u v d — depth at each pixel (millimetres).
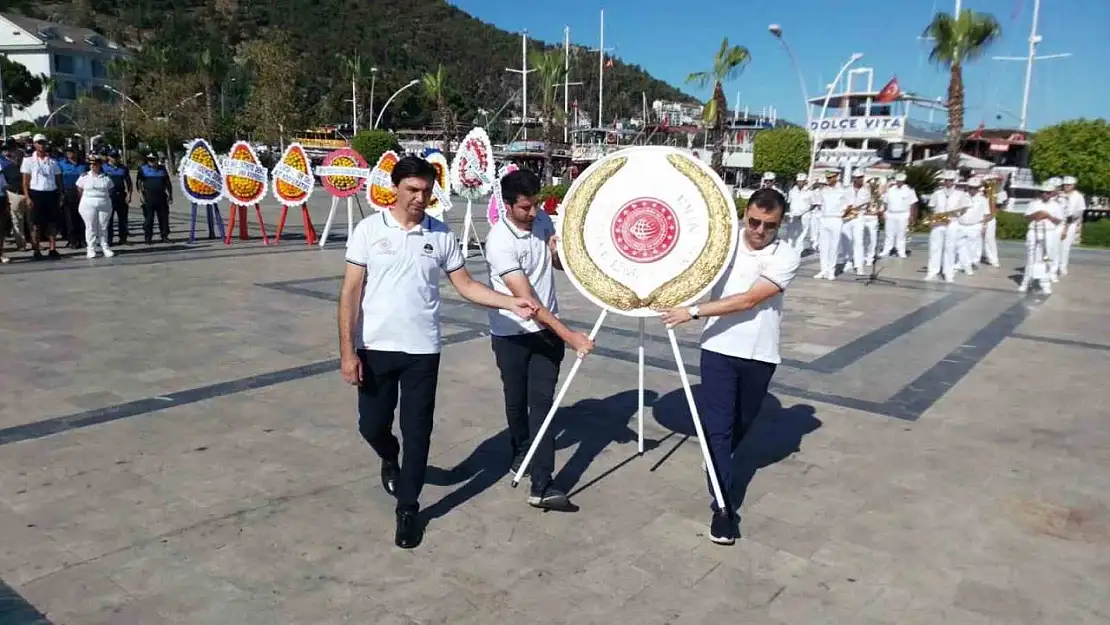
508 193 3955
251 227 18812
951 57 25531
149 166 14945
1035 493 4414
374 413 3770
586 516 4027
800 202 17578
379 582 3330
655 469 4691
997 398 6281
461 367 6840
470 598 3221
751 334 3877
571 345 3949
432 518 3961
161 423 5188
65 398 5621
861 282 13227
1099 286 13094
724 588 3354
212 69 54906
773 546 3742
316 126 61219
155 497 4070
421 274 3600
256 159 15516
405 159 3572
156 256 13227
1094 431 5492
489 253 4043
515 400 4297
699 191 3949
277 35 49344
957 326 9266
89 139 46531
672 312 3830
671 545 3730
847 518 4062
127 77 59031
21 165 12555
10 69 60875
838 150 37344
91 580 3260
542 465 4055
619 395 6168
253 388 6004
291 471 4469
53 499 4008
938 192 14727
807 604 3238
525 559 3564
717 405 3895
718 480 3809
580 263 4102
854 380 6750
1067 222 14383
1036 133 29234
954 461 4891
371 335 3602
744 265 3914
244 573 3361
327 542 3664
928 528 3961
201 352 7008
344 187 15453
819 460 4883
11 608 3025
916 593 3344
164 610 3062
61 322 8016
